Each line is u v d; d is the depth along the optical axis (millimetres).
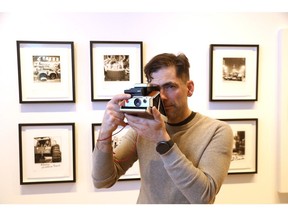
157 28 1438
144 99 664
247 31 1484
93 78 1402
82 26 1400
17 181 1418
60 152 1426
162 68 770
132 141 943
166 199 792
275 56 1509
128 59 1420
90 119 1433
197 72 1467
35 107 1402
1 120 1382
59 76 1396
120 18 1417
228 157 762
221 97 1473
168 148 670
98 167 812
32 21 1373
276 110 1527
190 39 1457
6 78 1373
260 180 1543
